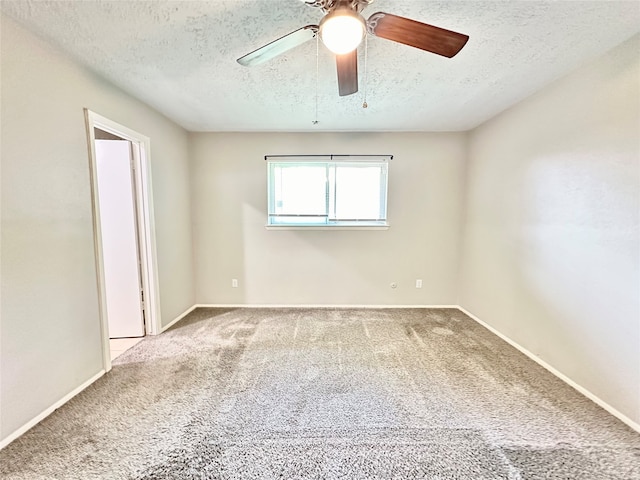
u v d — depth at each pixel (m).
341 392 1.97
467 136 3.53
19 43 1.52
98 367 2.12
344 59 1.55
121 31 1.58
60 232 1.79
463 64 1.96
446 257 3.71
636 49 1.62
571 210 2.06
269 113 2.90
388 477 1.33
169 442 1.52
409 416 1.74
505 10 1.43
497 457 1.44
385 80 2.20
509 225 2.76
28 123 1.58
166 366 2.30
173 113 2.92
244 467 1.38
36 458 1.41
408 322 3.25
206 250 3.70
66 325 1.84
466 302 3.57
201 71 2.04
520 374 2.20
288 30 1.60
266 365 2.32
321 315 3.47
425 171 3.60
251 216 3.66
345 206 3.73
